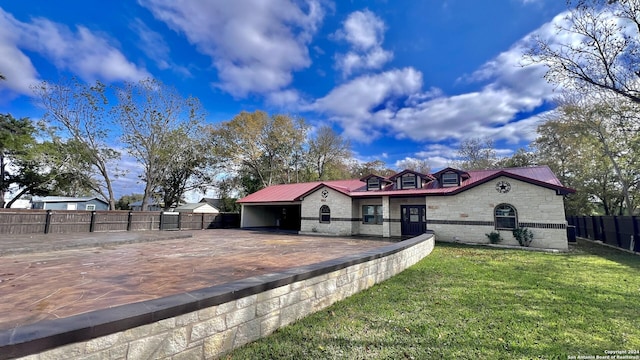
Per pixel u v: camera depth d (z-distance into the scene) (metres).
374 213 17.30
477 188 13.41
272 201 20.67
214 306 2.75
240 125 32.03
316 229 18.25
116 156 23.31
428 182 16.30
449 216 14.04
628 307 4.34
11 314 3.62
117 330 2.08
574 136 19.23
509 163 27.30
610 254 10.01
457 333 3.42
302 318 3.80
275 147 33.38
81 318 2.05
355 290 4.99
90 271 6.27
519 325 3.66
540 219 11.81
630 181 18.64
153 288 4.96
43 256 8.24
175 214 20.28
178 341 2.45
